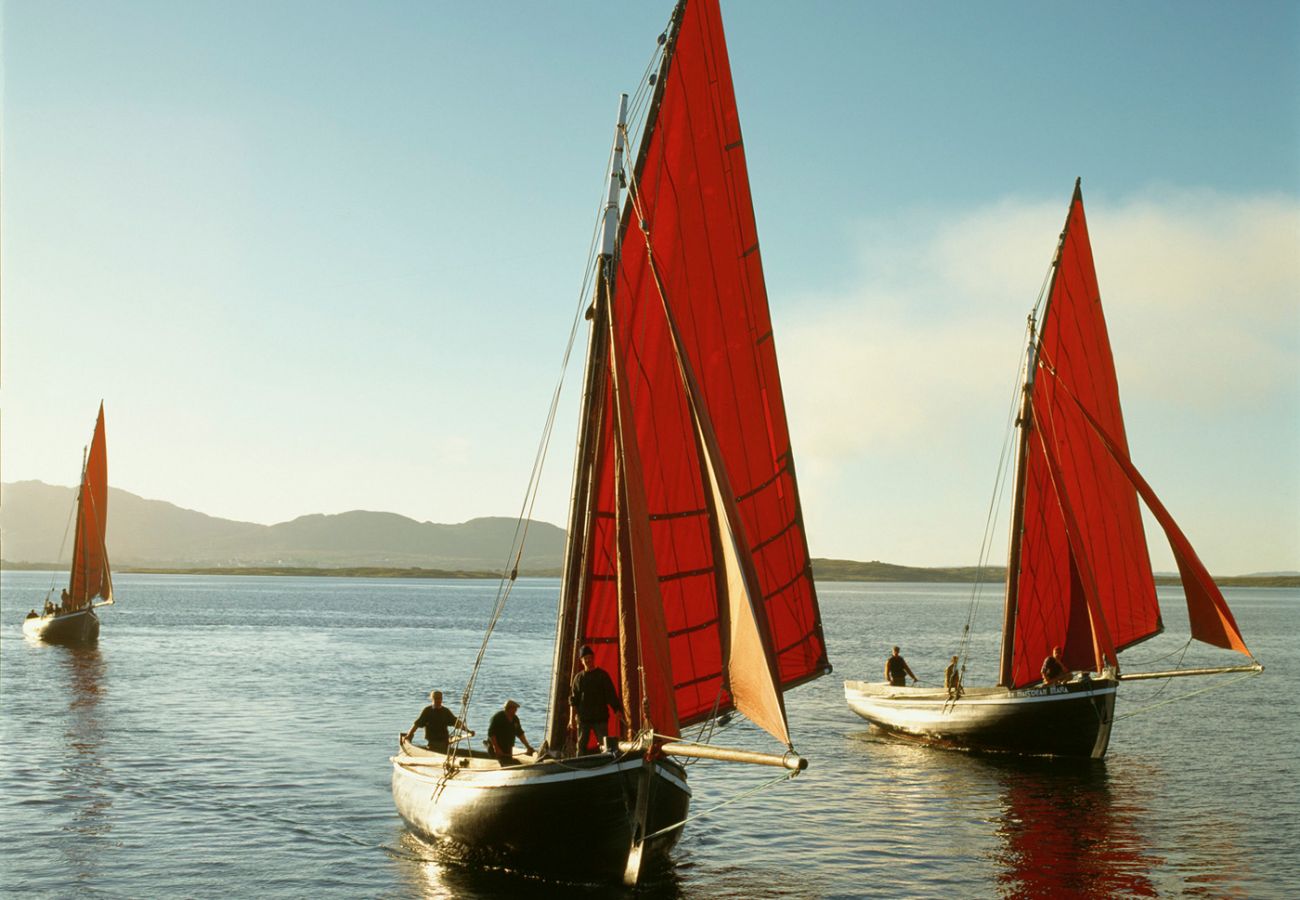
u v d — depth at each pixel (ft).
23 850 73.46
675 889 65.82
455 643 304.71
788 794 96.63
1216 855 75.20
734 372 73.51
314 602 645.51
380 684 189.16
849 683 140.67
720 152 72.28
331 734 128.67
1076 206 118.42
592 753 62.03
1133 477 97.04
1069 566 116.37
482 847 66.03
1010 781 102.94
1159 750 122.93
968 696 119.24
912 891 66.28
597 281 64.90
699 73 70.38
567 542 64.59
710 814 88.33
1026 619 115.34
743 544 56.44
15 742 117.91
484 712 152.56
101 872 68.49
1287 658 266.77
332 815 84.84
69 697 161.58
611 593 65.77
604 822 60.64
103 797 90.33
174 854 72.74
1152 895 65.82
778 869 70.95
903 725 128.36
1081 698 108.17
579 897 62.64
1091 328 121.29
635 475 58.59
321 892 64.28
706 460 58.80
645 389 66.69
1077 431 117.60
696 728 74.33
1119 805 91.86
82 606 276.21
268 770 104.01
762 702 54.70
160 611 481.87
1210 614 94.79
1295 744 127.95
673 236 69.05
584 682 62.44
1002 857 74.64
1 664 216.13
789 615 78.95
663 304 63.52
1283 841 79.20
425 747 79.51
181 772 102.06
